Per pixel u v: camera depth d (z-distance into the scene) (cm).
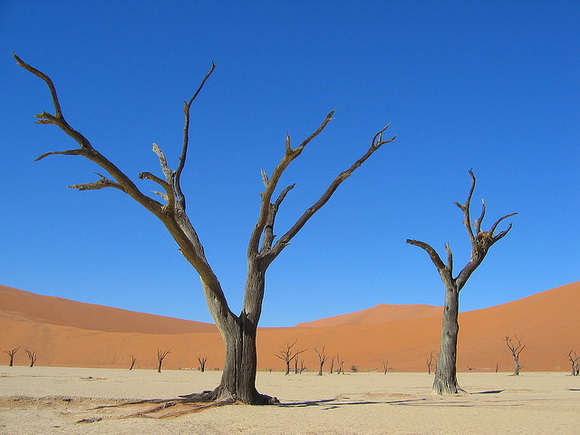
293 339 10594
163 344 10562
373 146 1891
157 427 1205
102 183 1427
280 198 1930
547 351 7394
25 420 1350
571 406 1795
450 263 2509
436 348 9019
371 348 9662
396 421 1345
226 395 1694
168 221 1506
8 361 9588
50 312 14638
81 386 2850
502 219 2497
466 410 1641
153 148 1858
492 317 9494
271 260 1800
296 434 1116
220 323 1739
